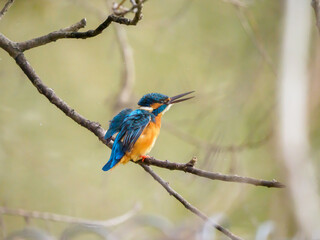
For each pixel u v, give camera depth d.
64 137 15.23
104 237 9.75
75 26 6.78
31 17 15.11
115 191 15.33
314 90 7.66
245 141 11.88
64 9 15.33
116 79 15.67
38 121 14.63
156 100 7.45
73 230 9.45
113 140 6.70
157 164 6.27
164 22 14.15
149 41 15.11
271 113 11.39
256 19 13.43
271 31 13.27
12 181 14.57
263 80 13.16
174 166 5.92
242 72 13.30
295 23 5.79
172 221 14.43
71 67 15.80
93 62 15.79
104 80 15.72
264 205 12.83
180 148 15.53
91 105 15.58
